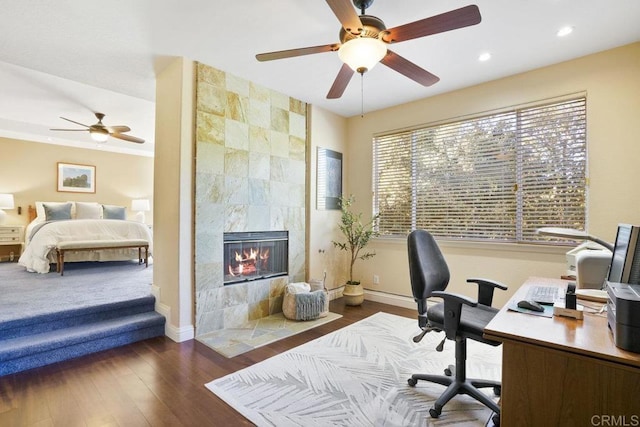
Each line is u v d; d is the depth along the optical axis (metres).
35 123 5.44
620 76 2.63
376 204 4.33
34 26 2.35
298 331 3.12
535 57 2.81
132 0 2.06
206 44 2.63
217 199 3.11
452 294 1.81
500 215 3.25
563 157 2.90
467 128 3.50
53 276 4.36
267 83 3.46
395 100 3.90
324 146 4.25
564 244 2.88
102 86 3.46
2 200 5.77
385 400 1.96
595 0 2.05
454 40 2.53
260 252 3.57
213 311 3.09
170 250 2.99
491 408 1.76
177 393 2.02
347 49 1.88
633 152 2.57
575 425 1.05
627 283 1.31
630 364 0.94
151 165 7.87
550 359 1.10
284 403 1.92
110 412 1.82
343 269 4.54
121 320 2.93
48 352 2.41
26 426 1.69
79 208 6.35
